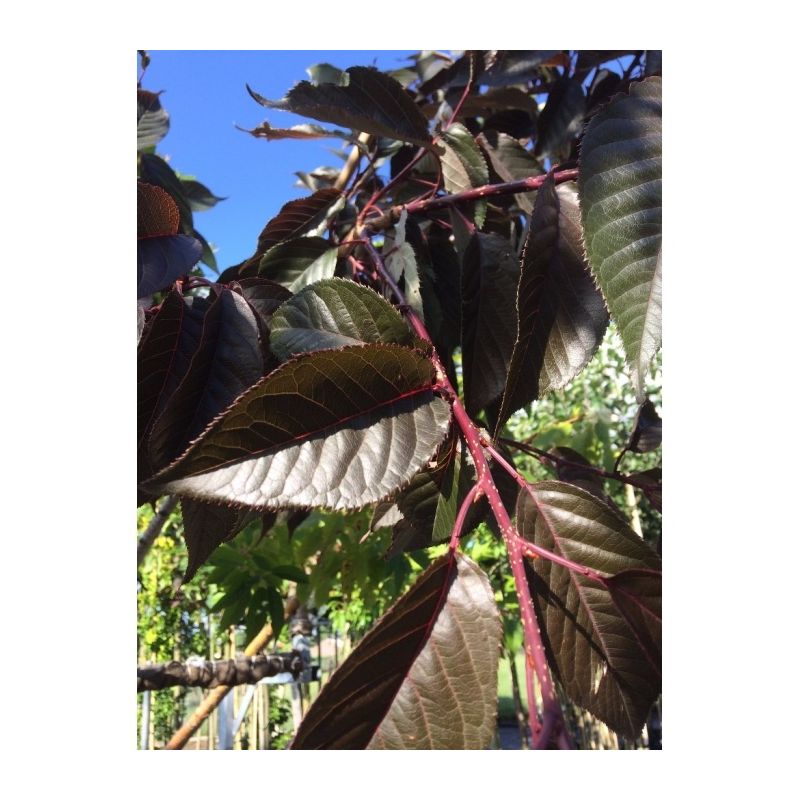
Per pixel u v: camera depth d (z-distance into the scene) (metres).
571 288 0.92
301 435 0.65
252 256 1.37
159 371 0.87
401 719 0.60
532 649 0.56
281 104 1.09
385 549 2.47
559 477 1.53
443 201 1.20
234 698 3.95
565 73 1.75
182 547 3.88
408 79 2.07
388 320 0.85
